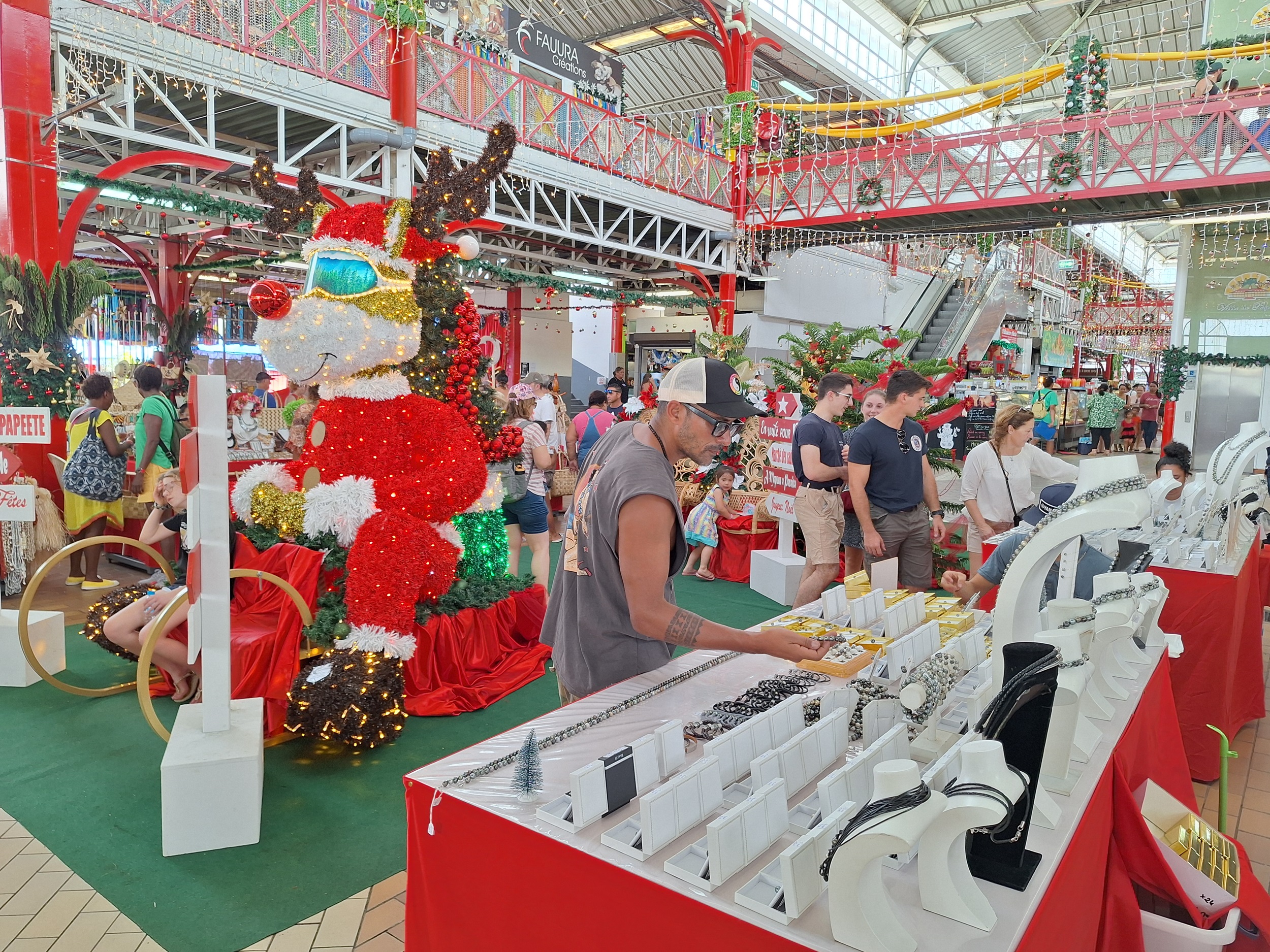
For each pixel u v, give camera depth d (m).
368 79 7.95
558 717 1.66
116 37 6.10
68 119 5.99
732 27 14.62
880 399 4.80
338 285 3.69
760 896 1.10
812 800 1.36
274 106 7.57
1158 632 2.44
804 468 4.61
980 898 1.10
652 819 1.17
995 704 1.23
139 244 14.79
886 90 19.31
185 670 3.74
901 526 4.12
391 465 3.79
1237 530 3.62
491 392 4.51
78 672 4.15
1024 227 13.55
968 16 17.58
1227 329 13.29
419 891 1.42
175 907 2.35
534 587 4.67
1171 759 2.34
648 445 1.82
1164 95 17.72
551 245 13.41
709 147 14.40
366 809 2.93
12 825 2.77
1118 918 1.67
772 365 7.37
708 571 6.57
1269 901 1.91
